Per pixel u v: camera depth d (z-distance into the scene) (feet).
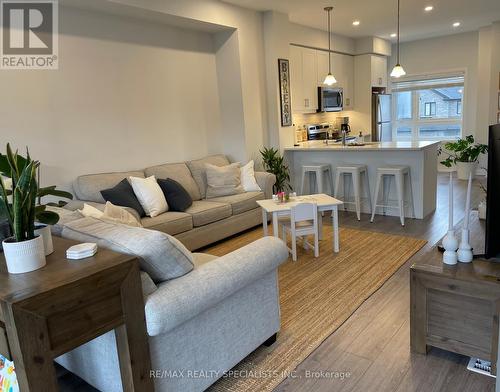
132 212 11.51
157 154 15.62
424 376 6.56
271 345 7.72
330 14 18.94
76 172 13.00
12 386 5.61
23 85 11.54
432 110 28.04
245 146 17.71
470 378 6.44
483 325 6.36
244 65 17.24
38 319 4.37
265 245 7.19
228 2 16.10
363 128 26.50
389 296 9.46
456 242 6.77
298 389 6.45
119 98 14.11
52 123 12.27
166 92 15.78
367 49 25.31
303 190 18.49
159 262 5.74
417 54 27.68
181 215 12.89
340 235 14.56
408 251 12.44
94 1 12.03
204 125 17.48
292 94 20.67
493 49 22.12
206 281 5.98
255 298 7.11
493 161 6.03
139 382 5.39
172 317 5.44
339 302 9.29
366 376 6.65
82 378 6.48
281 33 18.34
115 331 5.36
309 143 21.48
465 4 18.35
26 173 5.14
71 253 5.33
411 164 16.21
